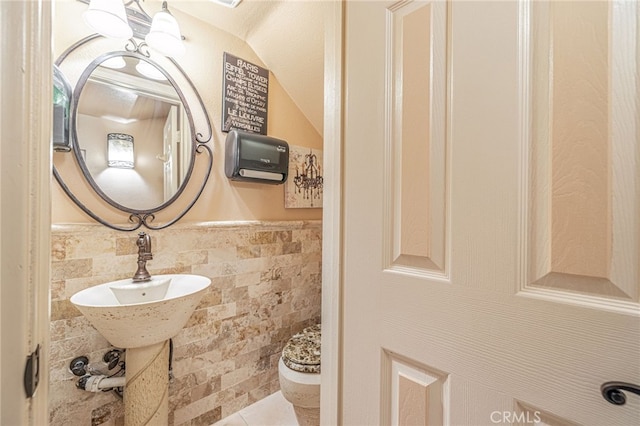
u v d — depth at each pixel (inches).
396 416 25.7
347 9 29.8
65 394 46.3
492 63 20.3
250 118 71.1
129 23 54.8
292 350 59.2
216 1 58.7
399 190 25.6
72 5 49.5
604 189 16.3
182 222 60.4
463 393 21.6
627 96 15.8
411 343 24.6
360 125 28.4
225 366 64.3
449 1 22.7
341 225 30.1
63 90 47.8
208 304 61.7
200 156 63.2
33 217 14.9
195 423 59.9
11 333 14.0
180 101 60.7
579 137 17.1
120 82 54.0
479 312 20.8
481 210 20.8
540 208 18.6
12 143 14.1
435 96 23.3
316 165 84.4
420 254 24.1
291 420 64.4
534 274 18.7
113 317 38.4
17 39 14.3
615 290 16.0
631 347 15.4
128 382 44.4
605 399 16.1
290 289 76.4
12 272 14.1
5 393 13.8
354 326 28.9
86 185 50.4
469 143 21.4
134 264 52.8
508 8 19.7
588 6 16.9
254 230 69.1
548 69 18.3
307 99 77.9
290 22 62.7
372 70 27.5
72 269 46.9
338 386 30.3
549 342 18.0
